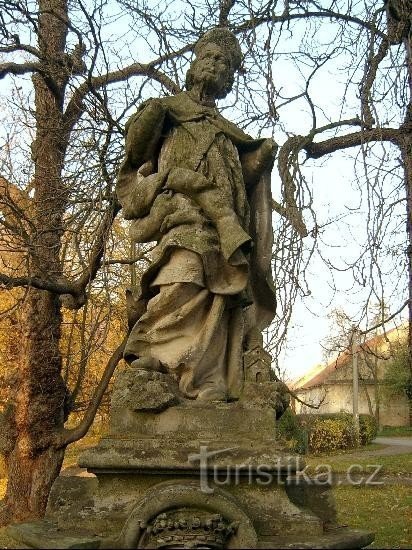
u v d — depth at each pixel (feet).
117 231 32.91
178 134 15.37
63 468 47.50
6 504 32.81
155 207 14.75
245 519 11.63
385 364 100.32
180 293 14.02
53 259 31.30
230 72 16.37
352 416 78.64
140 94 29.19
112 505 12.44
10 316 37.68
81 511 12.47
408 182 21.34
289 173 21.11
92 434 49.32
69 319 38.73
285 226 20.16
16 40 30.12
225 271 14.26
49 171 31.73
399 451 68.39
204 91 16.03
